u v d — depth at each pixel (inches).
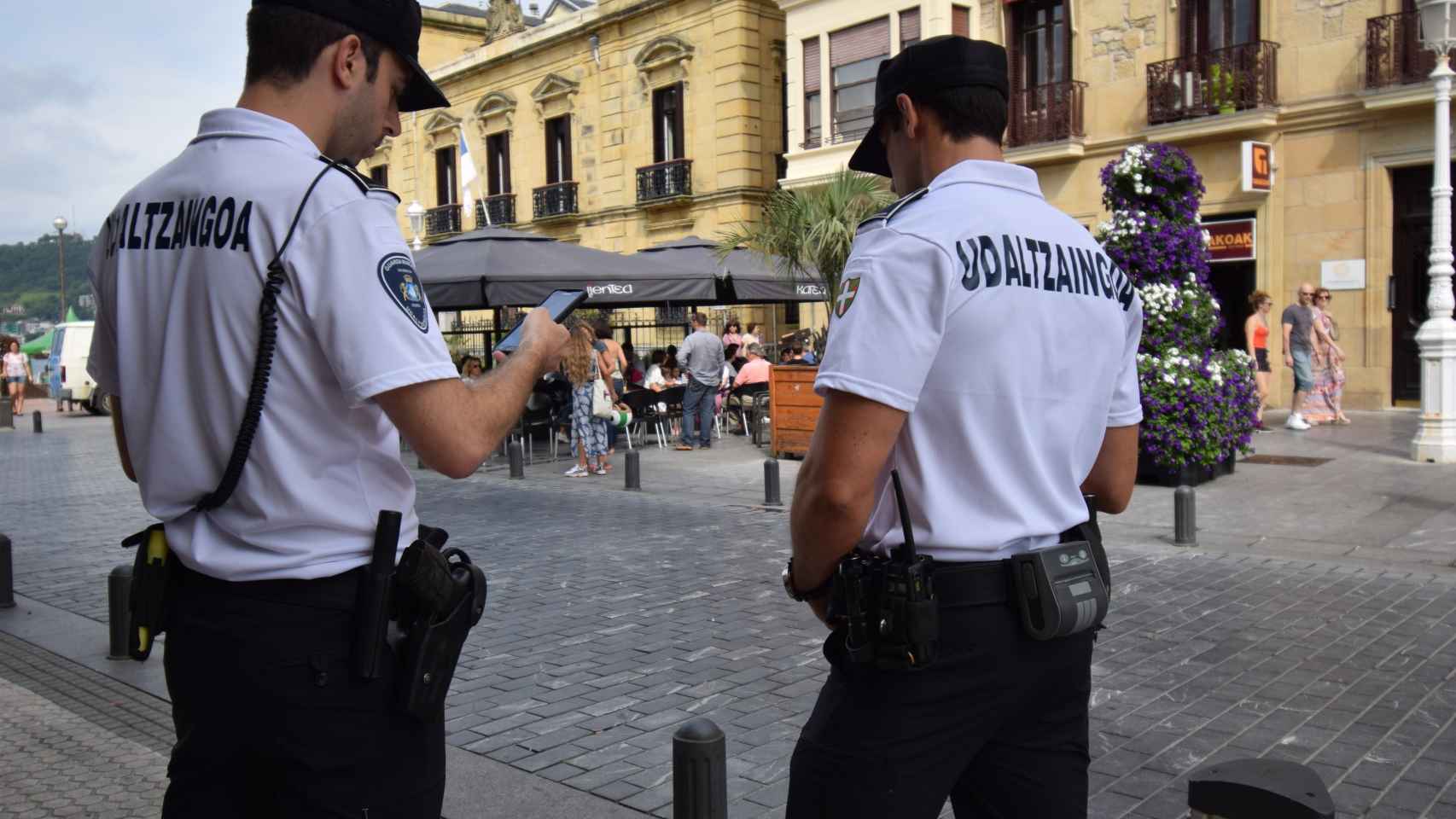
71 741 169.6
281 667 67.7
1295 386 542.0
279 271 66.3
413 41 76.3
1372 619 220.7
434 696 71.4
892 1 823.7
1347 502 346.0
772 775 154.0
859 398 68.3
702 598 257.6
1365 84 608.4
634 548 321.4
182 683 70.0
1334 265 631.8
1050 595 71.0
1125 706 176.2
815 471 70.0
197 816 71.1
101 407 1053.8
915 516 72.2
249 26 72.4
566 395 549.3
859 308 69.5
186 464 70.3
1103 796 143.9
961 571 71.6
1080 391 76.1
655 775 155.4
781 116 1037.8
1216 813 75.2
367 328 65.7
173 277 70.0
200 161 71.2
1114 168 407.5
